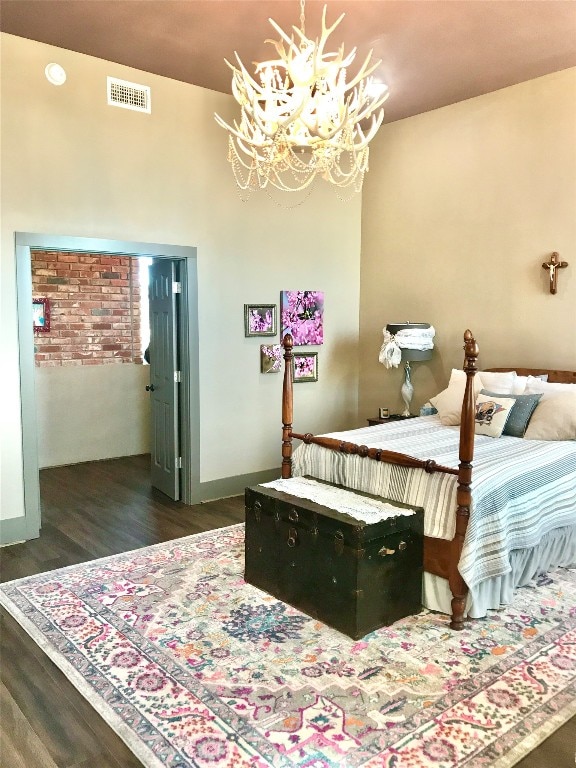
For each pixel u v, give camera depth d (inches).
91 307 243.9
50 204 155.2
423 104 197.2
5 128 146.8
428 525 118.7
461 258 199.3
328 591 113.5
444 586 118.6
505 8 132.3
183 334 186.1
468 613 115.7
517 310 185.6
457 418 170.2
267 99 109.0
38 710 90.0
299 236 212.7
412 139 211.0
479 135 190.7
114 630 112.9
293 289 212.4
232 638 110.0
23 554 149.6
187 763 78.9
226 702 91.4
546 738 83.7
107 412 251.3
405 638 110.3
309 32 143.4
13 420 153.9
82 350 243.4
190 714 88.7
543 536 132.0
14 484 155.7
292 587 121.6
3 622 116.3
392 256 221.5
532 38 147.6
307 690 94.4
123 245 167.8
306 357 219.1
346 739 83.2
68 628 113.7
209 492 195.8
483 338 195.3
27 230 151.6
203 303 188.4
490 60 161.2
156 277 197.5
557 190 173.2
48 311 232.7
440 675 98.3
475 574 111.7
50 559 146.4
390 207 220.8
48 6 131.6
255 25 140.3
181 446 191.8
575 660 102.7
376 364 231.0
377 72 168.7
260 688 95.0
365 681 96.7
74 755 80.7
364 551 107.9
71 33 145.4
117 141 166.1
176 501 194.2
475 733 84.5
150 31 143.8
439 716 88.0
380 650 106.0
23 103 149.3
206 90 183.6
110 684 96.1
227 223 192.2
